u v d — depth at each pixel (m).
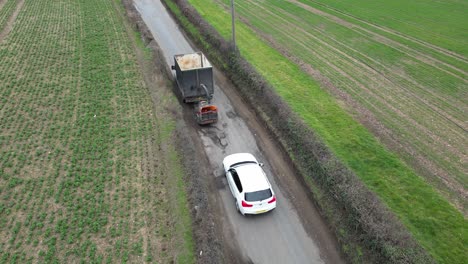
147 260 16.34
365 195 16.97
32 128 25.38
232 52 31.67
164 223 18.25
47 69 33.00
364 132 23.00
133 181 20.84
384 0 48.94
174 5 48.06
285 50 35.12
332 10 46.03
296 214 18.72
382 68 31.53
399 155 21.12
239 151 23.20
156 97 28.64
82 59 34.66
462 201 17.92
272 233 17.78
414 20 41.66
